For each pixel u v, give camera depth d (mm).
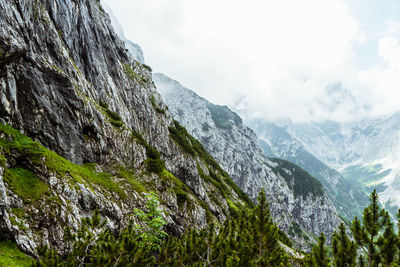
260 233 16109
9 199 18953
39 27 35500
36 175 23781
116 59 74625
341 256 11633
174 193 48500
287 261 15086
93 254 14258
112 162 42031
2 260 14828
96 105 46688
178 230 41031
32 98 30000
